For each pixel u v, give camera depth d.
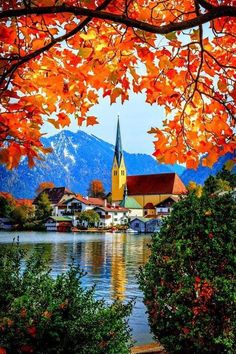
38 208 129.12
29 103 3.20
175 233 5.95
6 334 4.20
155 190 145.50
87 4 3.39
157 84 4.09
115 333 4.71
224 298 5.32
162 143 4.30
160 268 5.84
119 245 55.72
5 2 3.19
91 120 3.84
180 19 4.02
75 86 3.71
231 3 3.83
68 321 4.36
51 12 2.60
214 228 5.60
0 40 3.29
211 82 4.36
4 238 69.12
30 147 3.14
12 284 4.85
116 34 3.63
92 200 137.12
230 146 4.27
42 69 3.65
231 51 4.26
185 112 4.30
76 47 3.65
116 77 3.77
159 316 5.87
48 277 5.11
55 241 63.00
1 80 3.13
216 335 5.40
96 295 18.81
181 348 5.72
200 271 5.50
